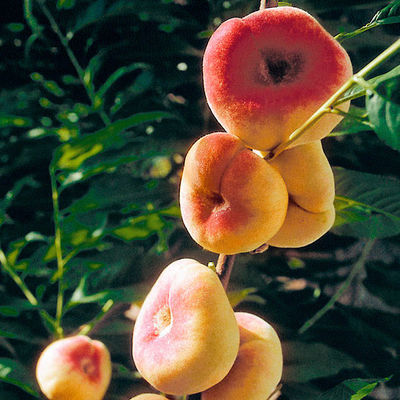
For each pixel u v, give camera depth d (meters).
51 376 0.51
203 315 0.34
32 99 0.83
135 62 0.74
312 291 0.67
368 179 0.50
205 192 0.36
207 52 0.35
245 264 0.62
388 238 0.63
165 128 0.70
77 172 0.55
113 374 0.60
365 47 0.66
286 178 0.36
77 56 0.78
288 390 0.57
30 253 0.71
